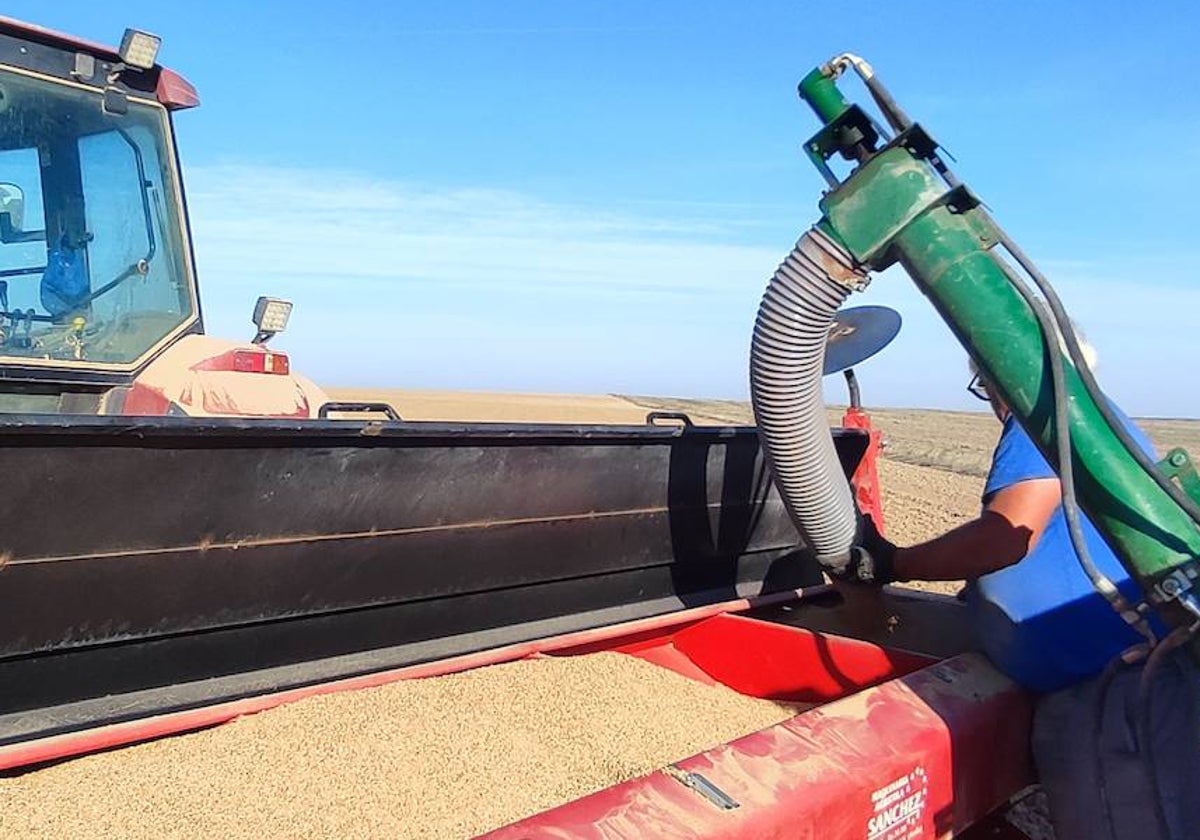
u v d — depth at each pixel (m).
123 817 2.47
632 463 3.77
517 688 3.38
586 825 1.96
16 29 3.86
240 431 2.67
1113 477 2.33
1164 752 2.75
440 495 3.23
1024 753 3.05
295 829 2.54
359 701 3.07
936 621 4.00
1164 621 2.39
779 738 2.44
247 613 2.93
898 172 2.52
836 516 3.11
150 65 4.17
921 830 2.56
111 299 4.08
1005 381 2.42
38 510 2.46
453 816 2.70
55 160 3.98
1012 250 2.45
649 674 3.82
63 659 2.64
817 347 2.80
